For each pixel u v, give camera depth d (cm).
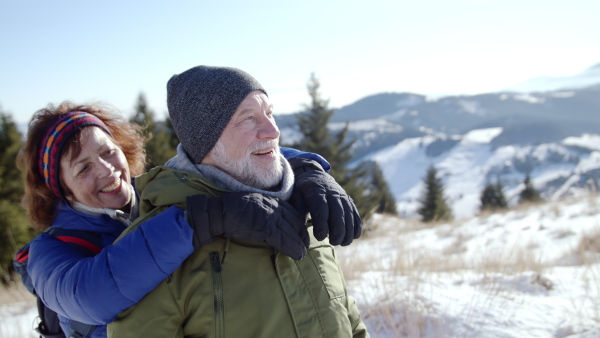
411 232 1196
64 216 170
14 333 395
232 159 145
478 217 1434
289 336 132
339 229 137
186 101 147
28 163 173
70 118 171
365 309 341
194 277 128
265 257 138
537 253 669
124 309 126
